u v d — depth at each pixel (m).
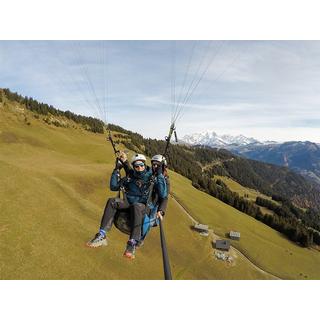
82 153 161.00
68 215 65.44
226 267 87.50
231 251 96.88
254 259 103.44
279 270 104.38
